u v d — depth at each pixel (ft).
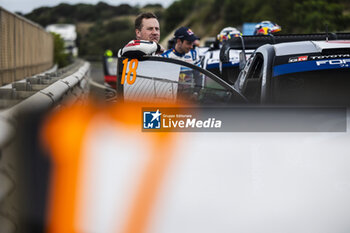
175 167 13.28
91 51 322.14
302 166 13.09
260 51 19.47
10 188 11.93
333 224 12.70
